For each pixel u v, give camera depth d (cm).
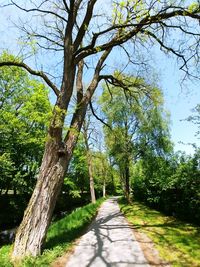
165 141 3092
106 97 2931
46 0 1120
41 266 789
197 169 1483
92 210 2497
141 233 1345
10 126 2573
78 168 4619
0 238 2006
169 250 998
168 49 1279
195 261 852
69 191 4091
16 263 840
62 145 1025
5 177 2567
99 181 6206
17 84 2652
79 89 1235
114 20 1142
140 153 3069
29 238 909
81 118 1127
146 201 3097
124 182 3512
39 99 2680
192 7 1032
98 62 1254
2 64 1070
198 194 1420
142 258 896
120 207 3011
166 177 1853
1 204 2827
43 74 1085
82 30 1113
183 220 1747
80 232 1383
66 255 941
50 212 973
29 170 2902
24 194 3025
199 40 1256
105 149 3550
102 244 1106
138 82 1501
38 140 2766
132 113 3006
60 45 1229
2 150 2648
